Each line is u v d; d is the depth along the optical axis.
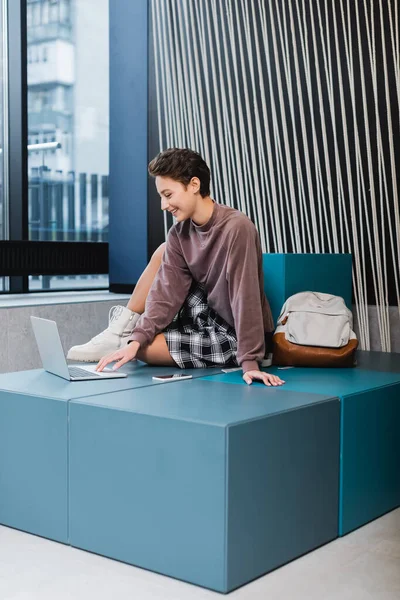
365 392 2.66
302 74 4.12
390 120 3.83
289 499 2.29
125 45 4.98
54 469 2.44
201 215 2.96
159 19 4.78
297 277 3.52
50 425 2.44
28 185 4.91
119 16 5.00
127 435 2.26
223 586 2.08
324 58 4.03
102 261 5.20
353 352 3.20
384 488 2.81
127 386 2.63
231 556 2.08
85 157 5.21
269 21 4.22
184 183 2.87
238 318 2.86
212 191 4.54
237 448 2.08
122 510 2.28
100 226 5.31
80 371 2.86
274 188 4.26
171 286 3.09
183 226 3.08
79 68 5.13
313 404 2.39
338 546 2.46
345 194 4.01
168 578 2.19
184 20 4.65
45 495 2.47
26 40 4.80
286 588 2.12
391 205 3.87
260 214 4.32
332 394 2.55
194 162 2.89
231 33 4.38
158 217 4.92
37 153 4.96
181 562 2.16
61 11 5.01
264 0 4.23
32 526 2.52
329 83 4.02
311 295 3.41
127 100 5.00
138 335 2.98
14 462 2.55
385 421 2.79
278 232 4.26
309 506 2.39
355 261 3.99
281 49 4.18
